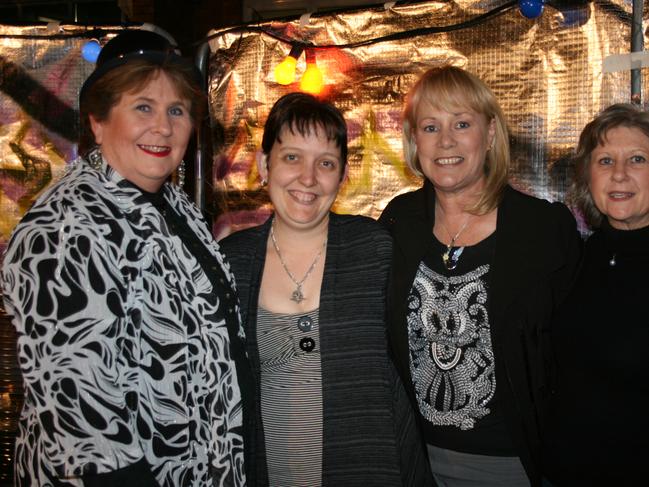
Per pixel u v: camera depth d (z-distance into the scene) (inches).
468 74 74.4
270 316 70.5
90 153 58.4
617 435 61.3
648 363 60.0
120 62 56.4
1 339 125.0
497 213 74.6
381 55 113.7
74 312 48.1
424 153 75.8
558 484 66.6
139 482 49.4
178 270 58.2
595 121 69.3
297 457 68.1
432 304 73.0
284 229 73.5
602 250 67.9
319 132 67.8
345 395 67.8
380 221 83.6
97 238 51.1
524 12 95.8
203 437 58.6
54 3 238.4
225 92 125.4
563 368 67.6
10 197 132.3
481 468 70.4
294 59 112.3
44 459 49.3
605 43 99.8
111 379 49.3
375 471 67.2
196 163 126.0
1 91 131.3
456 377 71.0
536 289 71.7
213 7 224.4
